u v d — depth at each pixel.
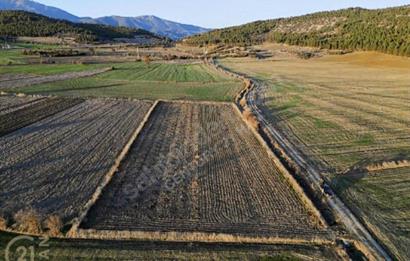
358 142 30.67
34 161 24.45
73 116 37.16
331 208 19.44
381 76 73.56
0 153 25.69
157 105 43.69
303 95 52.53
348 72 81.12
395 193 21.31
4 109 38.94
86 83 60.53
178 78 69.94
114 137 30.45
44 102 43.34
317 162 26.03
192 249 15.53
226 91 55.59
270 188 21.73
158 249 15.43
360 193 21.25
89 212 18.05
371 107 44.19
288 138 31.70
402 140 31.28
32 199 19.25
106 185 20.97
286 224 17.77
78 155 25.91
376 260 15.27
